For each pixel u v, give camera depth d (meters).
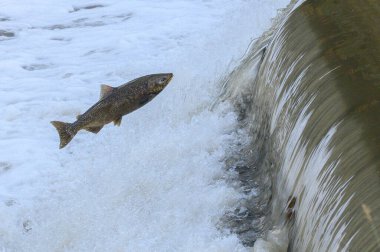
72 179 8.47
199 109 8.84
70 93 10.98
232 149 7.73
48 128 9.98
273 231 5.94
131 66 11.55
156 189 7.57
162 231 6.84
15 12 14.54
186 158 7.87
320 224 5.08
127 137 8.89
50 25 13.92
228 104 8.33
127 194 7.68
